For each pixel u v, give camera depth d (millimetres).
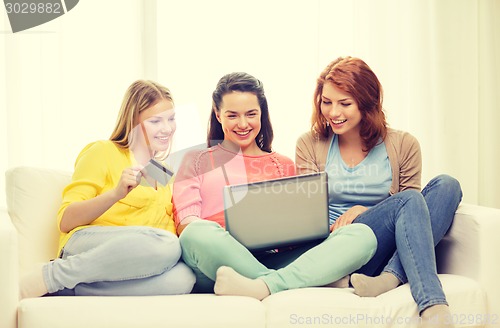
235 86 2555
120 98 3266
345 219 2434
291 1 3451
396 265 2195
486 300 2209
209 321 1925
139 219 2344
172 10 3350
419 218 2188
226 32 3396
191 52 3365
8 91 3100
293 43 3451
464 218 2314
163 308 1921
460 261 2326
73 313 1883
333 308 1975
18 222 2338
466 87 3617
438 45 3572
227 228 2186
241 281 2051
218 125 2654
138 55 3295
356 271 2352
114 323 1891
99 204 2191
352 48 3496
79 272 2033
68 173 2529
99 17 3240
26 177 2391
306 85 3461
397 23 3531
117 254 2035
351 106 2572
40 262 2312
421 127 3584
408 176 2619
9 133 3102
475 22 3617
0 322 1866
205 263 2135
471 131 3625
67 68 3188
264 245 2209
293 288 2129
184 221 2385
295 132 3453
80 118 3205
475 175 3631
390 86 3535
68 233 2252
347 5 3496
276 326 1953
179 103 3352
